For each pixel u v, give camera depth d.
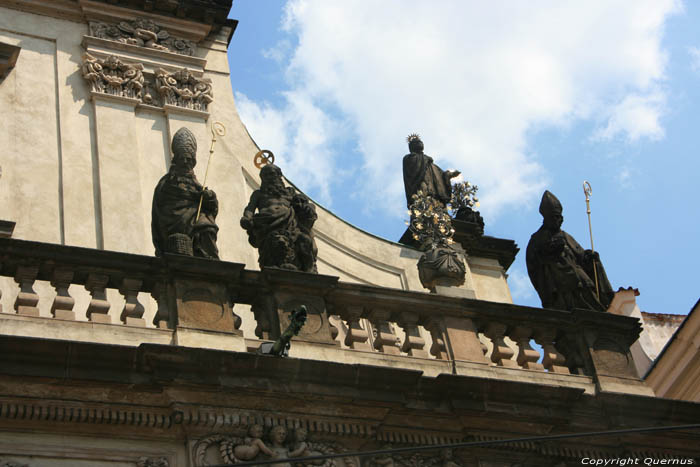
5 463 20.44
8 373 20.69
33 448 20.77
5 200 27.39
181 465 21.75
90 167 28.89
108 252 23.08
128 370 21.61
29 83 29.58
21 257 22.56
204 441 21.89
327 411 23.14
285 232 25.56
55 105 29.55
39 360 21.00
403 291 25.77
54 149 28.81
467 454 24.58
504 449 24.84
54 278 22.81
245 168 31.12
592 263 29.50
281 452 22.36
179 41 32.34
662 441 26.55
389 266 31.34
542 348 27.16
